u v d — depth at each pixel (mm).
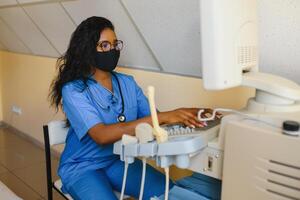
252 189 817
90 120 1357
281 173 760
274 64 1267
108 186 1431
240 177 835
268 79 933
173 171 1759
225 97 1505
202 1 799
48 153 1612
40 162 2908
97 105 1465
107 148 1504
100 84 1507
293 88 902
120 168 1530
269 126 824
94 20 1453
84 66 1464
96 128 1319
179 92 1729
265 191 795
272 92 896
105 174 1524
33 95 3244
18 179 2590
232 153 843
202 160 965
